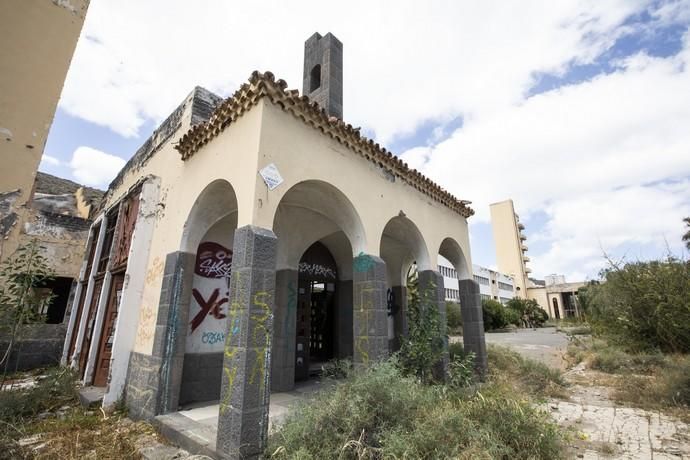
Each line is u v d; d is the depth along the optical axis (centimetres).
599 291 1330
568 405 677
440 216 872
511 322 3441
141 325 641
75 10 345
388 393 416
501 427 407
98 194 1533
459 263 943
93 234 1019
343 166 597
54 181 1719
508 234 6356
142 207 698
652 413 613
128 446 451
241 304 415
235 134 518
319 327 1083
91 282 877
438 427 380
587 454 445
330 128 571
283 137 498
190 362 636
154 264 657
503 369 959
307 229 792
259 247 427
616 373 950
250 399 387
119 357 632
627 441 486
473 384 724
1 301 606
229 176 503
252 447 379
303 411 409
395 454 343
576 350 1291
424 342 690
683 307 1021
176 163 670
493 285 5159
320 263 967
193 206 582
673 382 679
